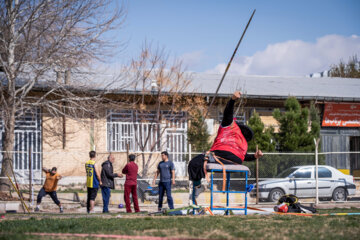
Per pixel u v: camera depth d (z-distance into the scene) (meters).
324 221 7.52
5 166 15.52
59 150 18.58
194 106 19.48
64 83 17.20
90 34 16.45
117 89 17.77
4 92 16.22
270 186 15.52
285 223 7.18
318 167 16.36
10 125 15.48
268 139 18.36
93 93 17.62
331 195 16.11
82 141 18.77
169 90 19.38
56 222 7.48
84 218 8.54
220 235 5.83
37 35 15.43
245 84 23.11
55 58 15.72
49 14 15.61
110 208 14.48
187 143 19.27
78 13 15.94
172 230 6.37
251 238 5.60
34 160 18.47
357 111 22.28
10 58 15.30
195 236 5.78
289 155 16.39
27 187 15.98
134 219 8.00
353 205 13.98
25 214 10.72
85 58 16.42
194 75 24.20
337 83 25.89
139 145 19.08
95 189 12.28
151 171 18.83
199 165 9.12
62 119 18.47
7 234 6.08
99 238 5.77
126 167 12.33
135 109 19.30
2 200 14.34
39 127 18.61
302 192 15.77
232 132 9.08
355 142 24.06
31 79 16.16
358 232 6.14
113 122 19.05
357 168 22.28
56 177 13.27
